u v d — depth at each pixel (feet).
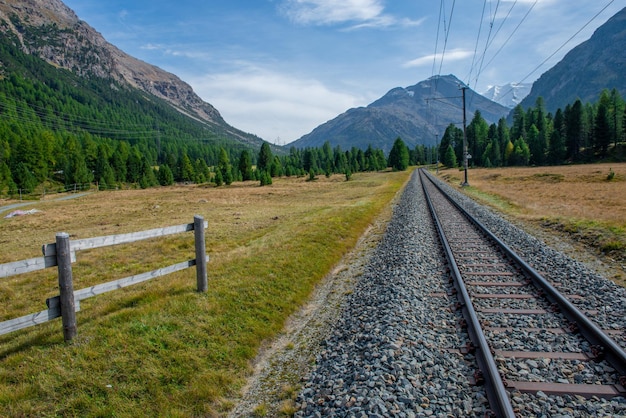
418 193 114.52
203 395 15.79
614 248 37.24
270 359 19.95
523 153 378.12
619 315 21.06
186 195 195.00
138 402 14.89
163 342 19.11
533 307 22.31
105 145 458.50
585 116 365.40
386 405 13.43
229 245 51.78
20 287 34.86
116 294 27.96
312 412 14.33
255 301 25.57
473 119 488.85
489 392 13.94
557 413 12.84
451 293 24.93
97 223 97.14
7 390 14.70
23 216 125.70
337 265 38.93
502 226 52.34
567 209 69.31
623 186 131.54
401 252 37.14
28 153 353.10
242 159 365.20
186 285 27.55
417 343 17.97
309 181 312.09
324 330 22.84
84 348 17.97
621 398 13.50
